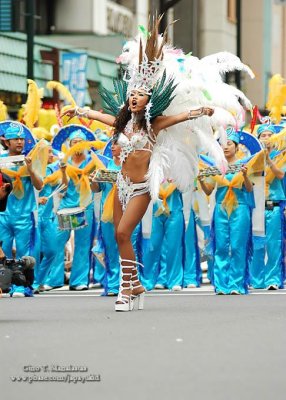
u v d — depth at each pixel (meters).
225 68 16.41
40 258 20.61
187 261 21.44
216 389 9.50
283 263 20.27
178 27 52.97
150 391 9.44
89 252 20.75
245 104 16.55
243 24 59.62
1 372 10.39
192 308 15.88
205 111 15.56
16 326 13.73
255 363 10.72
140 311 15.51
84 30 43.69
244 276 18.98
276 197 20.11
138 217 15.69
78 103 30.97
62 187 20.05
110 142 18.92
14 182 19.19
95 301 17.56
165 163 15.70
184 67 16.11
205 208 21.28
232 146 18.89
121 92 16.02
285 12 65.50
